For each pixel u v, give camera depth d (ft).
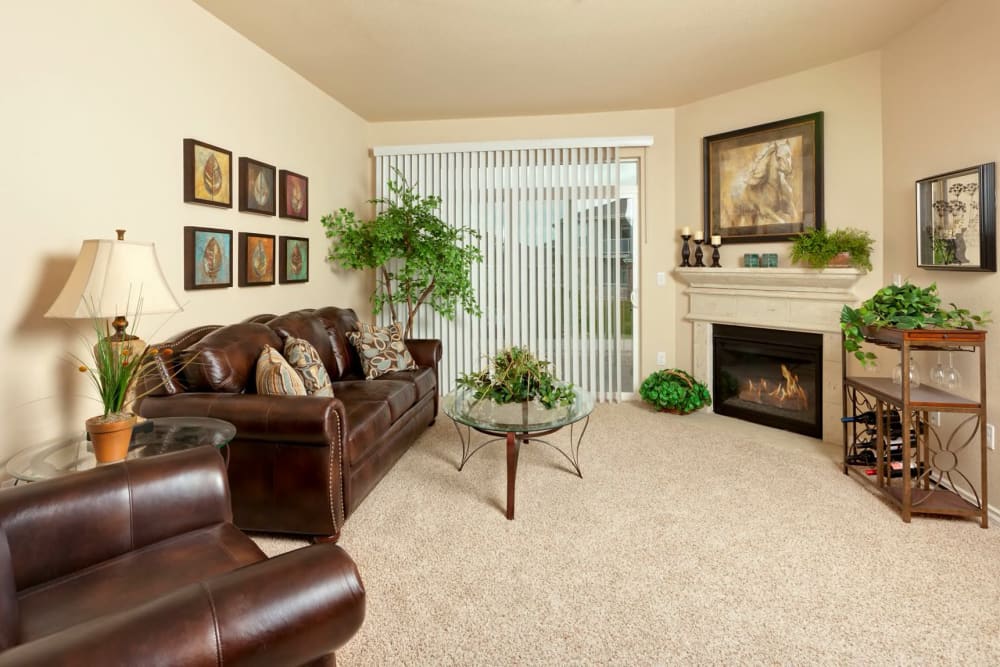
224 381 8.14
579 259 16.55
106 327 7.20
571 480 10.07
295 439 7.43
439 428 13.73
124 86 8.09
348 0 9.51
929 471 9.09
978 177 8.64
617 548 7.55
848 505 8.91
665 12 10.03
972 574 6.81
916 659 5.32
